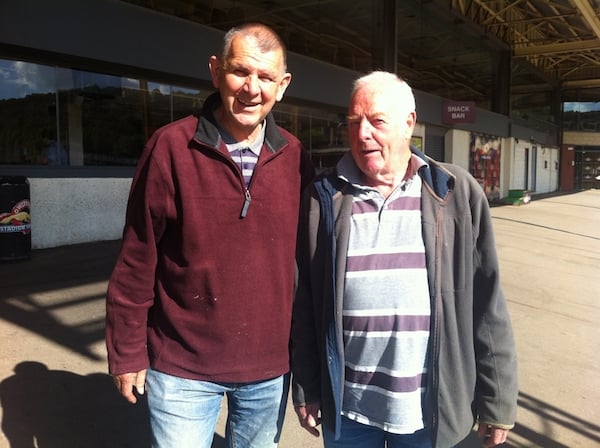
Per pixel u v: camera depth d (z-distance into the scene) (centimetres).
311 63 1180
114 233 828
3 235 643
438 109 1702
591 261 881
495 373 184
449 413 179
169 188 176
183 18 916
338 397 186
